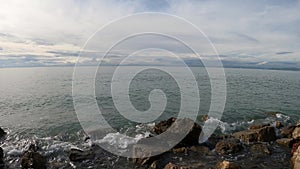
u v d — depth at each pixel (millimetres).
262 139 17078
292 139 16641
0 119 23344
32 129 20234
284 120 24359
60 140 17641
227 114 25812
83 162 14102
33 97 34125
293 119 24875
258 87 48938
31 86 44062
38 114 25125
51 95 35219
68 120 22625
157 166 13375
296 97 38719
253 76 72375
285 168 13523
